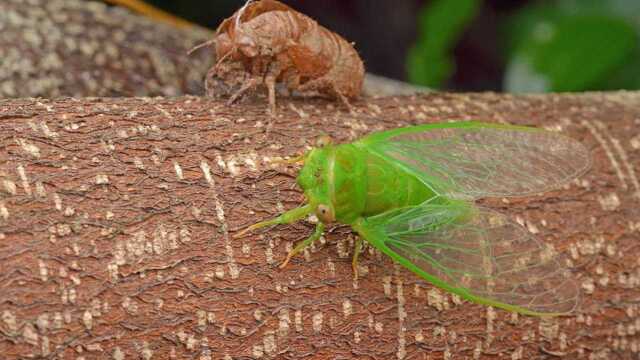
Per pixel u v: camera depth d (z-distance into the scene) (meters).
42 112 0.31
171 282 0.30
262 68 0.33
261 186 0.31
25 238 0.30
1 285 0.29
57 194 0.30
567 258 0.32
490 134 0.31
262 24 0.32
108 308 0.30
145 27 0.38
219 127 0.32
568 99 0.34
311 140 0.32
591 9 0.41
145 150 0.31
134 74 0.37
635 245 0.33
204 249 0.30
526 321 0.32
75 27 0.37
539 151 0.31
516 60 0.43
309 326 0.31
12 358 0.29
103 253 0.30
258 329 0.30
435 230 0.31
